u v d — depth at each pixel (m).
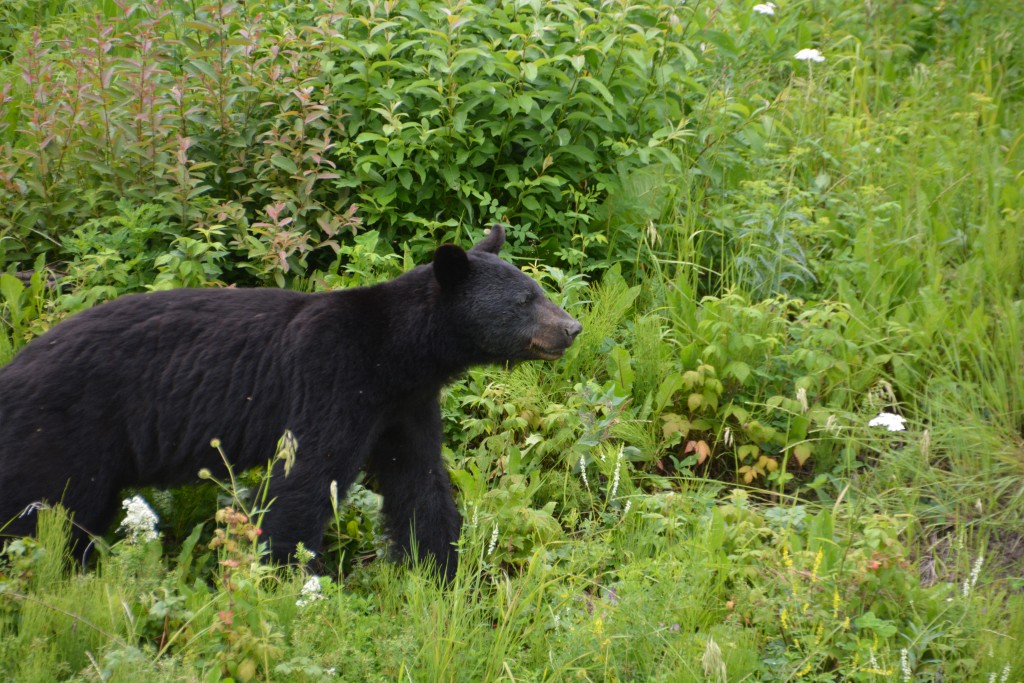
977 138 14.34
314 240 11.38
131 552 6.88
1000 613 7.99
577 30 11.88
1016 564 8.99
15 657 6.29
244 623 6.54
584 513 9.56
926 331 11.00
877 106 16.12
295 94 11.25
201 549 8.23
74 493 7.52
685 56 12.48
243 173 11.62
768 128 14.30
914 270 11.93
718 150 13.49
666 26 13.01
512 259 11.59
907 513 9.28
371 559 8.89
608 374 10.71
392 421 8.38
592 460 9.70
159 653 6.42
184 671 6.15
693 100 13.84
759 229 12.20
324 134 11.57
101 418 7.61
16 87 13.67
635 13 13.05
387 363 8.03
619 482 9.50
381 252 11.41
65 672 6.40
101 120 11.23
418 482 8.62
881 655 7.21
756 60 16.75
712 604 7.88
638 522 9.02
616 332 11.34
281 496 7.60
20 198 11.23
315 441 7.68
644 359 10.71
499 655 6.88
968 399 10.44
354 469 7.88
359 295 8.21
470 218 11.66
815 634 7.41
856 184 13.91
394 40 12.09
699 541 8.41
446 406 10.23
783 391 10.83
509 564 8.75
